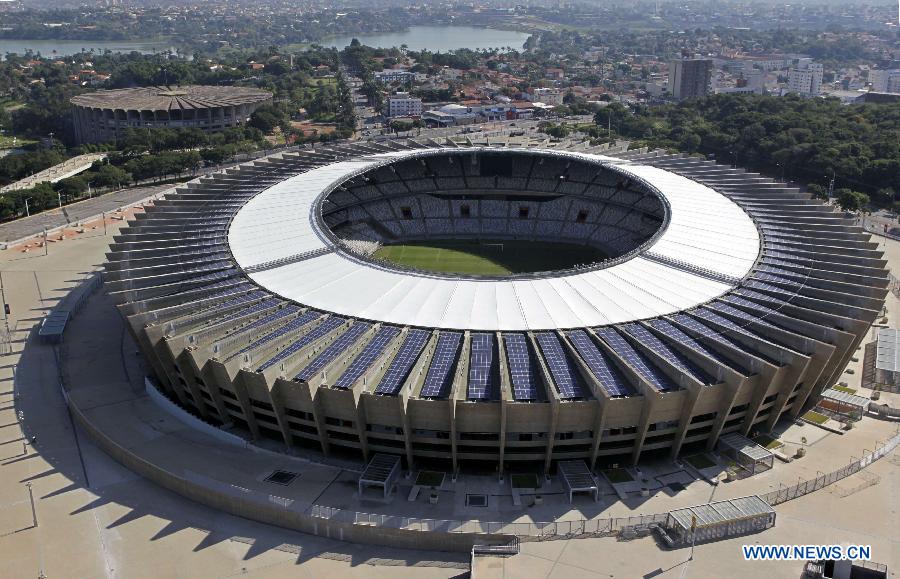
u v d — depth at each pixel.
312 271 124.75
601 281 119.00
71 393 119.62
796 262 126.81
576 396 91.69
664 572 79.44
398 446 97.00
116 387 122.06
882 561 80.62
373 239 194.00
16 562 84.56
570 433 93.75
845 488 93.50
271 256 131.00
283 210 151.75
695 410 94.00
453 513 89.25
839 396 111.88
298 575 82.75
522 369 96.19
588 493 91.94
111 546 87.19
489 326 105.75
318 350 101.00
